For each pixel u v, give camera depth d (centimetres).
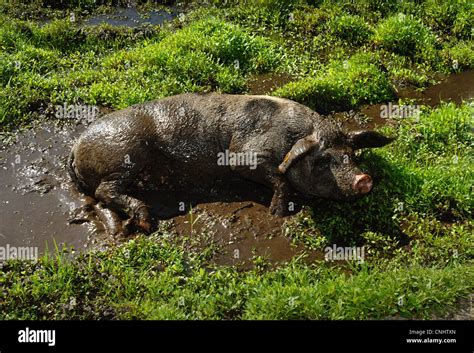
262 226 322
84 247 313
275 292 277
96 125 337
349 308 271
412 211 327
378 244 312
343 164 312
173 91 414
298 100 413
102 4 572
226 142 329
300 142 311
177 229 322
